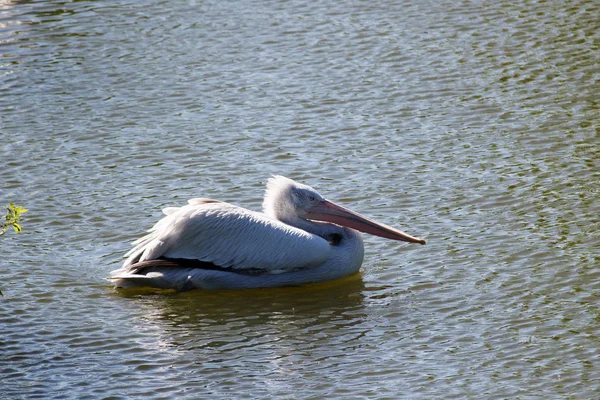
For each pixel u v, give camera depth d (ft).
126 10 86.28
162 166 56.85
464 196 51.57
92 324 40.37
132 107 66.03
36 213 50.98
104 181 54.90
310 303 42.52
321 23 81.10
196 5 87.04
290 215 46.11
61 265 45.85
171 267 44.06
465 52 73.41
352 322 40.32
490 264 44.57
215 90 68.54
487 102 64.59
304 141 59.88
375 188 53.11
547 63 70.44
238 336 39.37
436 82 68.33
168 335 39.42
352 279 44.78
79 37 79.71
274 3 86.84
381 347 37.93
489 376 35.19
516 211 49.52
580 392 33.81
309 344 38.50
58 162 57.57
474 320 39.73
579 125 60.03
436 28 78.69
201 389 34.86
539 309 40.22
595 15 79.25
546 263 44.19
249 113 64.44
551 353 36.63
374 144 59.06
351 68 71.51
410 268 45.16
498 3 83.76
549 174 53.52
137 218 50.37
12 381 35.45
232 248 43.98
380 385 34.86
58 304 42.16
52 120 64.08
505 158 56.03
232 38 78.38
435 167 55.42
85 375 35.99
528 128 60.18
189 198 52.54
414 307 41.37
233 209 44.83
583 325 38.63
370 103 65.41
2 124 63.46
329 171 55.52
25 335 39.24
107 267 45.73
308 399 33.99
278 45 76.59
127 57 75.20
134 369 36.50
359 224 45.55
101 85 69.97
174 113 64.90
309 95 67.05
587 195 50.62
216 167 56.54
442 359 36.65
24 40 79.25
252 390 34.76
